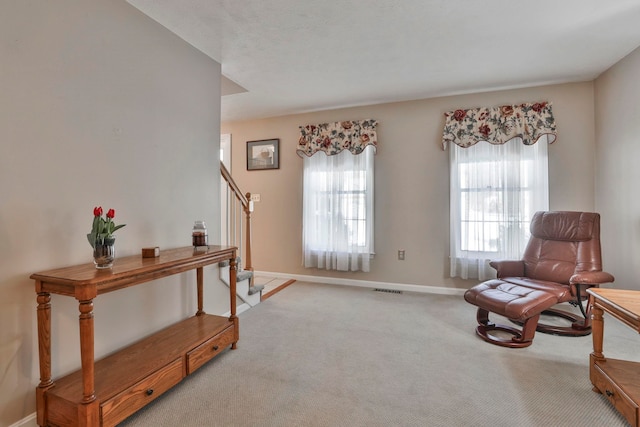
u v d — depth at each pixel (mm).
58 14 1598
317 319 2963
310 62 2863
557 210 3404
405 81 3311
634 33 2391
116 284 1479
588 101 3312
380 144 4047
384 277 4062
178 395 1779
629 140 2754
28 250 1481
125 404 1493
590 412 1606
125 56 1956
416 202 3910
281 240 4574
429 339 2518
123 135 1947
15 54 1430
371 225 4039
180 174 2391
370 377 1966
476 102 3652
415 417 1588
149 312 2133
